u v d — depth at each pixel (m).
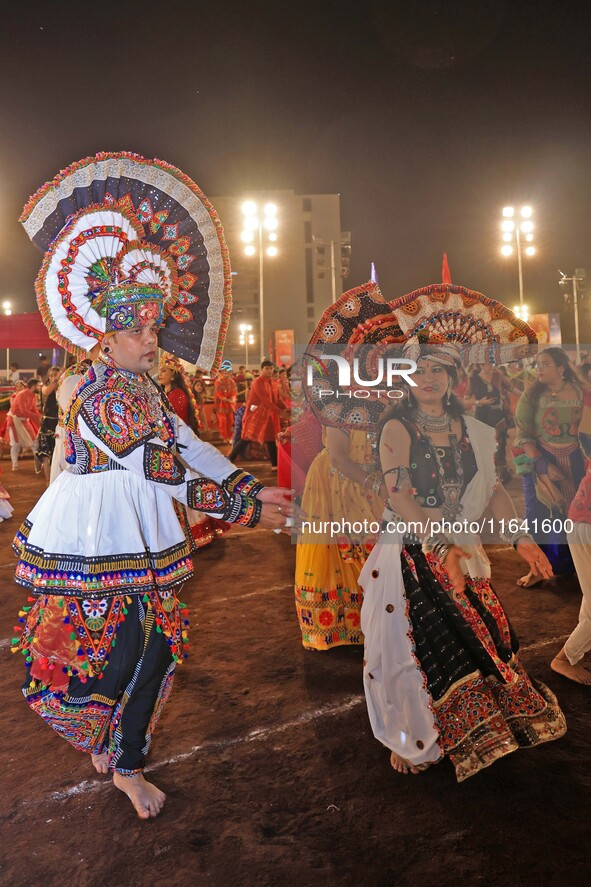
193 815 2.55
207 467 2.66
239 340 60.44
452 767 2.81
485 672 2.74
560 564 5.31
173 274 2.97
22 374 33.53
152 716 2.57
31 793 2.72
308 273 61.69
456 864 2.25
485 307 3.32
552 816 2.48
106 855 2.34
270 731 3.15
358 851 2.33
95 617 2.42
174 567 2.50
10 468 14.63
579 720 3.17
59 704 2.50
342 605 4.10
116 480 2.46
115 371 2.49
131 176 2.90
